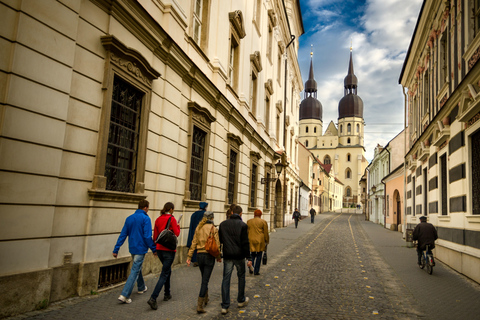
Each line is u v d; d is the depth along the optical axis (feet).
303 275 30.04
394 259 41.27
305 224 109.09
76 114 18.93
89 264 19.72
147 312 17.99
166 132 28.45
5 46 15.05
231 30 46.16
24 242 15.87
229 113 43.91
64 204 18.25
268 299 21.95
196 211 32.42
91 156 20.04
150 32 25.20
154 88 26.66
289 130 96.89
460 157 32.32
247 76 54.39
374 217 134.62
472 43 28.96
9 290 15.06
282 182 89.40
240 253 19.26
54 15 17.25
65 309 17.03
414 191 60.44
